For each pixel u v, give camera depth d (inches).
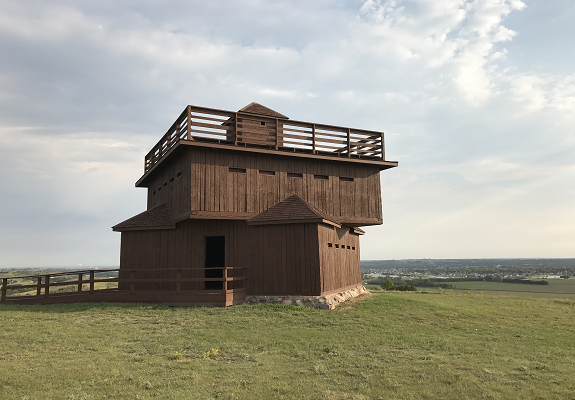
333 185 832.9
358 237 992.2
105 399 277.1
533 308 727.7
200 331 483.8
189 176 705.6
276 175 779.4
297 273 676.7
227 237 740.0
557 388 306.7
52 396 279.1
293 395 291.1
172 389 298.5
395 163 877.8
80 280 695.7
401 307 666.2
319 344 432.8
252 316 572.1
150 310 603.5
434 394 294.8
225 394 289.6
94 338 445.1
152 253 780.0
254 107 887.1
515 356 399.5
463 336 485.7
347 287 829.8
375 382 317.1
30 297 687.1
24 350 394.0
